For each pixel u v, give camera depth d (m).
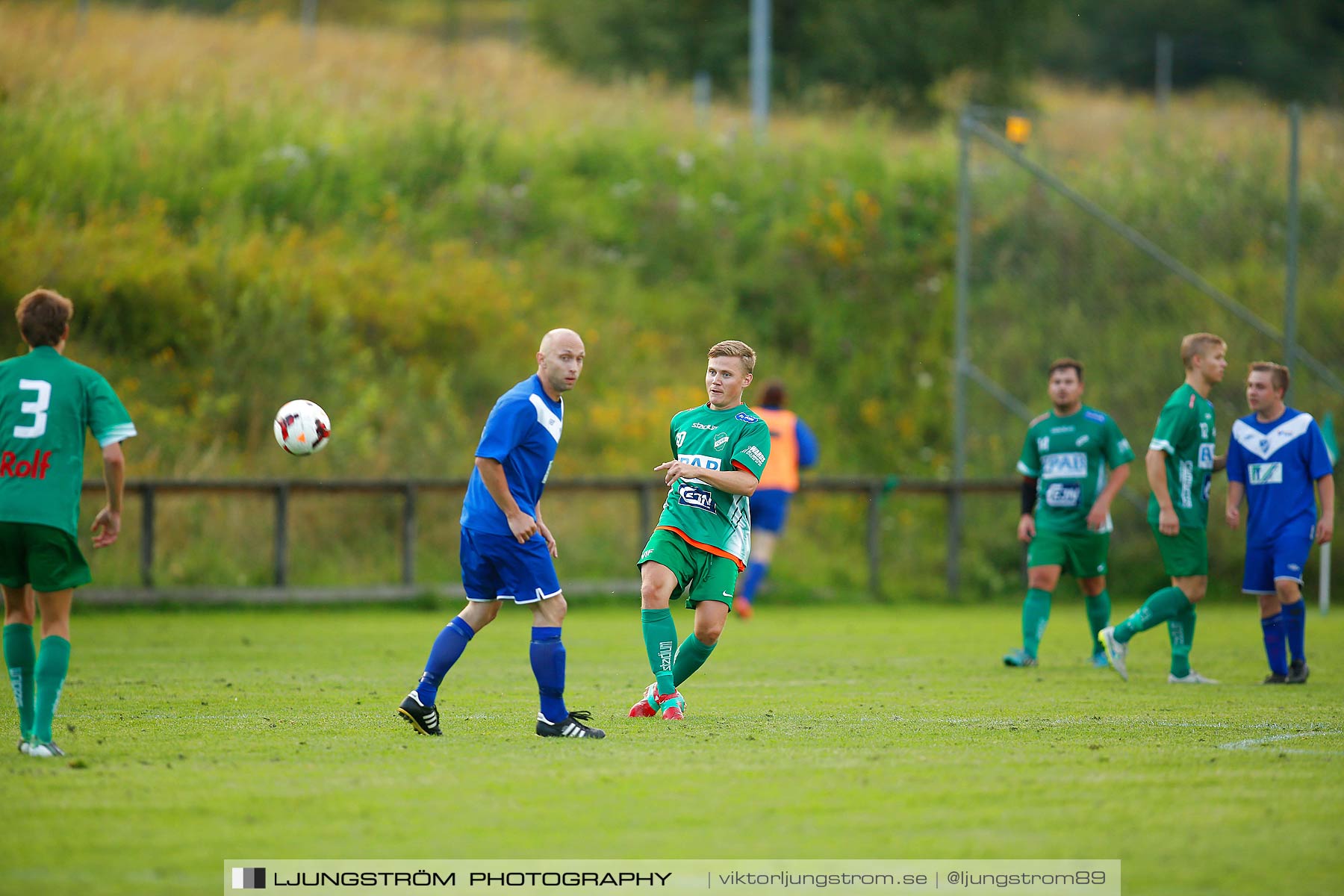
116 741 20.39
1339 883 12.84
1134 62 176.25
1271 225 66.69
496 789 16.72
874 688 28.67
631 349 65.31
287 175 66.81
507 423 20.77
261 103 76.06
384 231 66.06
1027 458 34.22
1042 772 18.03
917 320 69.88
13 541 18.70
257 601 48.25
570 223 71.00
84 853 13.66
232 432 54.34
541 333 64.06
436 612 49.16
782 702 26.09
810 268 71.50
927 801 16.16
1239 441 31.11
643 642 39.44
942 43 118.12
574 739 20.78
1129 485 58.12
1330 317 63.16
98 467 50.69
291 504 52.88
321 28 99.44
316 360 56.91
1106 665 33.53
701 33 123.06
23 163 60.09
